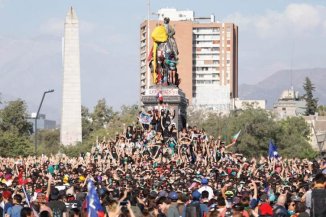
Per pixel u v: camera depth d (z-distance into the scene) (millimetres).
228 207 45062
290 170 90000
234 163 101500
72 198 49188
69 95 190375
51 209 44656
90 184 37844
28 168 91000
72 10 186250
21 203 45906
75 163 100250
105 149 107750
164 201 45500
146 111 126000
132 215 40719
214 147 109625
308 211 43688
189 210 44062
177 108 126000
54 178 72438
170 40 128625
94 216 37688
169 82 127812
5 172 81938
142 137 112438
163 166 94375
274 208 43094
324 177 40781
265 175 77438
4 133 199625
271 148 98375
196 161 104625
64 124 192000
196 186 55750
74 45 187625
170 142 111688
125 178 69625
